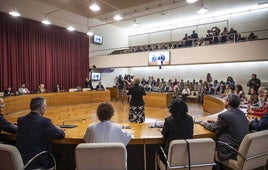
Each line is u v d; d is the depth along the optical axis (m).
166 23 13.27
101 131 1.96
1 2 7.98
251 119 3.19
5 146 1.78
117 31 14.17
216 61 8.60
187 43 9.96
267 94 4.10
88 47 12.09
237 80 10.30
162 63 9.92
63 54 10.63
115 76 13.88
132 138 2.24
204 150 1.91
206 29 11.90
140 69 13.99
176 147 1.85
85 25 11.88
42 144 2.05
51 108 8.12
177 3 9.68
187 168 1.92
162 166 2.14
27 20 8.92
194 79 11.74
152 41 14.05
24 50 8.84
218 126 2.37
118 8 9.25
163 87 11.34
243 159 2.07
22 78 8.80
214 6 10.23
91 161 1.77
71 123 3.13
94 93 9.93
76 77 11.41
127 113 7.25
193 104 9.92
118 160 1.77
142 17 11.98
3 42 8.03
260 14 10.17
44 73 9.70
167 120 2.14
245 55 7.95
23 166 1.83
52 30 10.05
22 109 7.19
